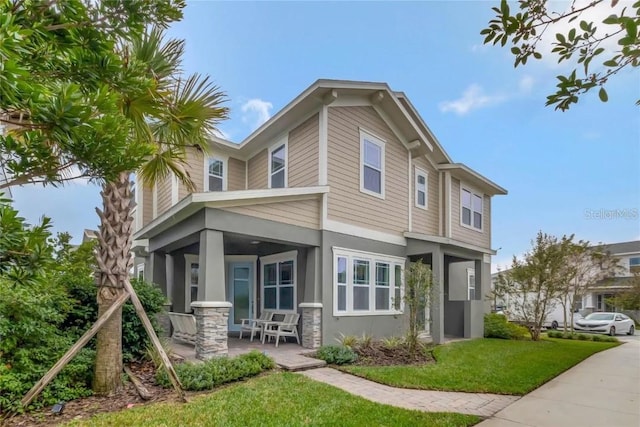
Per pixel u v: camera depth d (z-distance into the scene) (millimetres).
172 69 5852
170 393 5500
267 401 5113
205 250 7594
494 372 7383
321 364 7516
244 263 12484
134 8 3102
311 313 9242
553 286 13438
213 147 12625
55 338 5789
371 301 10609
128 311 6914
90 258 7352
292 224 9117
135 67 3297
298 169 10680
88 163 2564
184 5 3402
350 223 10328
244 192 8023
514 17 2764
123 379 5859
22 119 2400
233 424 4344
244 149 12961
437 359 8422
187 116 5781
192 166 12234
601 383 7109
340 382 6387
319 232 9664
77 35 2814
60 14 2738
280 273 11188
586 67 2637
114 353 5629
